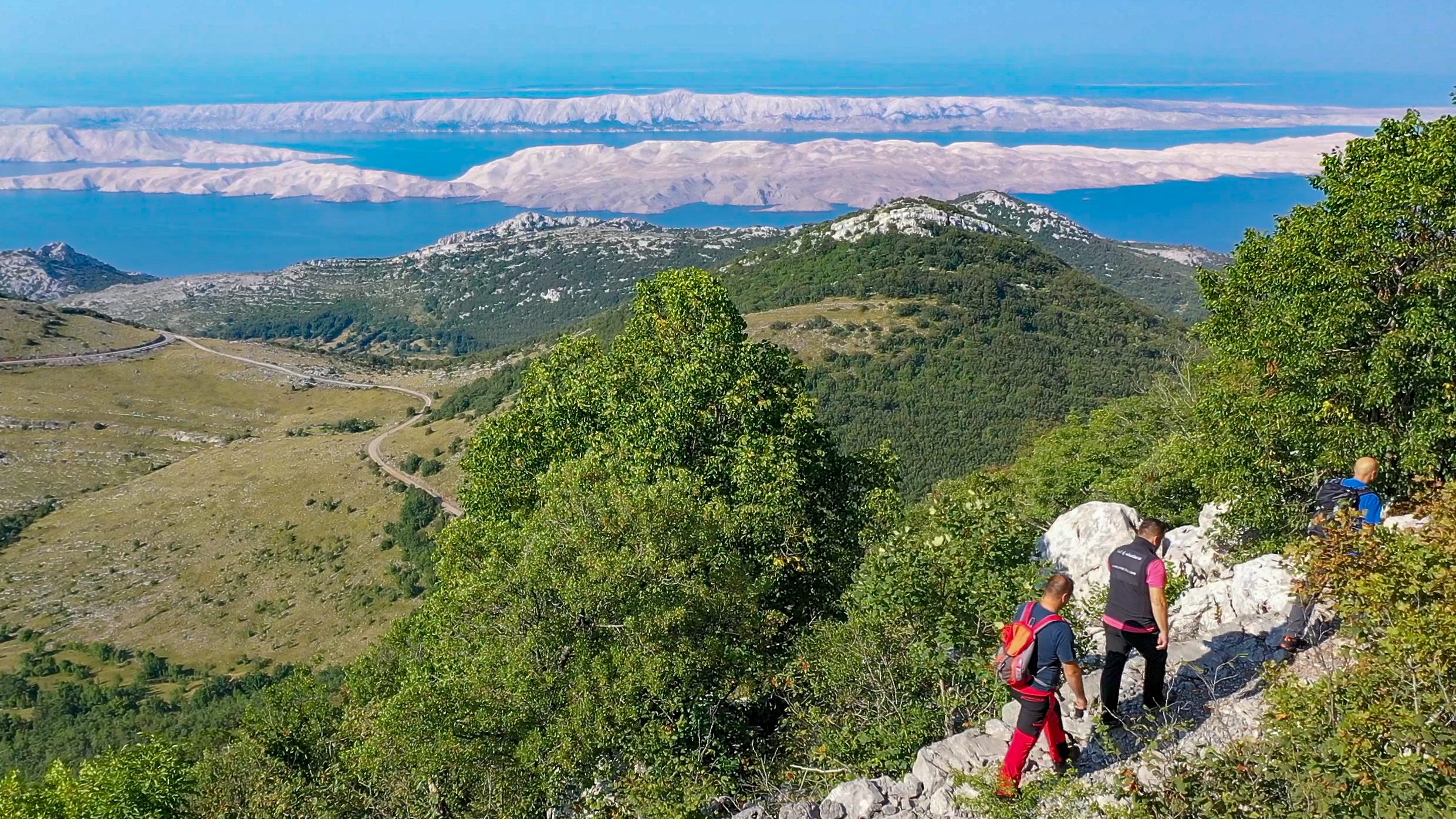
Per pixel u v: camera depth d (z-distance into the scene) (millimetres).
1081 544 16906
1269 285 18594
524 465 24078
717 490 21172
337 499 157250
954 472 130500
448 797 16672
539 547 16078
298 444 195250
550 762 14125
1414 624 7336
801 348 169750
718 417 22578
